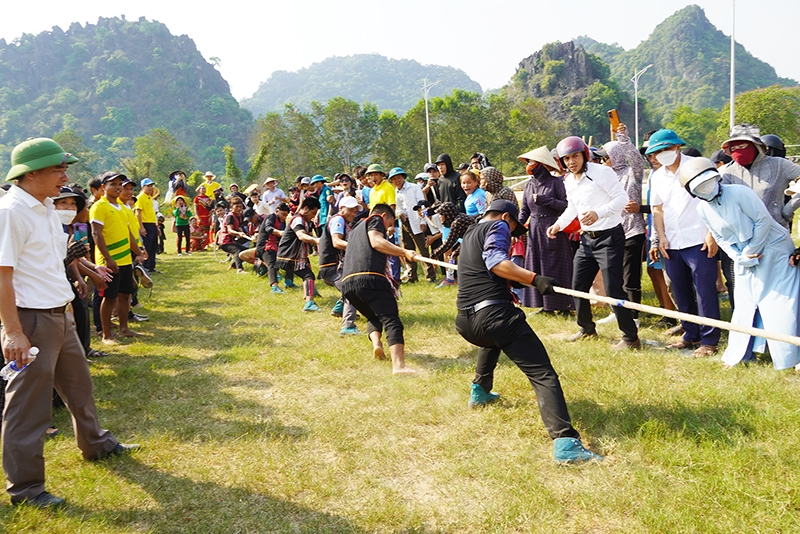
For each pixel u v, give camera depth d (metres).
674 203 5.82
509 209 4.43
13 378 3.50
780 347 5.06
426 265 10.59
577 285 6.36
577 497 3.41
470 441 4.20
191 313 9.02
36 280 3.62
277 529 3.29
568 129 148.50
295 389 5.44
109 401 5.26
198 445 4.32
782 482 3.37
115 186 7.23
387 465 3.94
